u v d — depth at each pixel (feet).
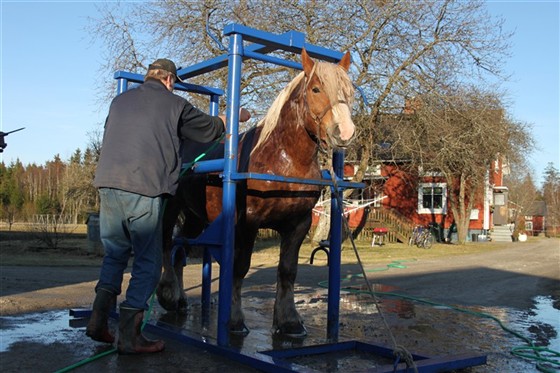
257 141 15.42
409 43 66.18
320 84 13.32
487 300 26.48
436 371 12.10
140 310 12.97
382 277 37.22
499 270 43.50
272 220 14.88
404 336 16.93
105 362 12.19
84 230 107.04
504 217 149.18
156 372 11.50
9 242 64.44
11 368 11.53
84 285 28.48
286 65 15.48
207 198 16.28
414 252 68.54
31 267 39.19
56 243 59.93
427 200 106.01
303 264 46.98
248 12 65.10
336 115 12.90
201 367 12.01
